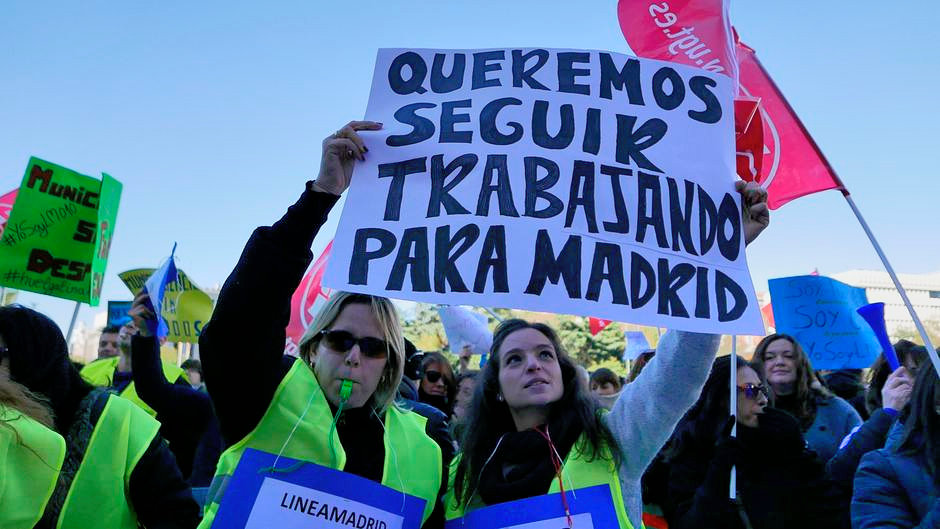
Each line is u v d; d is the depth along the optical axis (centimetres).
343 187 232
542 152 251
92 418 238
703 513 278
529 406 253
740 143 284
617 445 245
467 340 786
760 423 320
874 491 265
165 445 253
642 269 240
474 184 245
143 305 367
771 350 473
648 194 251
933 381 260
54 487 217
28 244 497
